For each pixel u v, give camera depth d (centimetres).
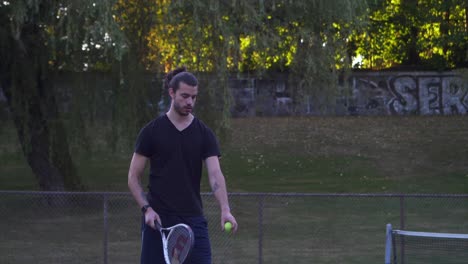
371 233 1831
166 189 862
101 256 1662
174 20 2098
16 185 2820
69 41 1983
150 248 870
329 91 2320
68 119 2353
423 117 4834
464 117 4784
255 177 3222
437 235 1384
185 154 864
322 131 4297
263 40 2145
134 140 2314
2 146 2422
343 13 2203
